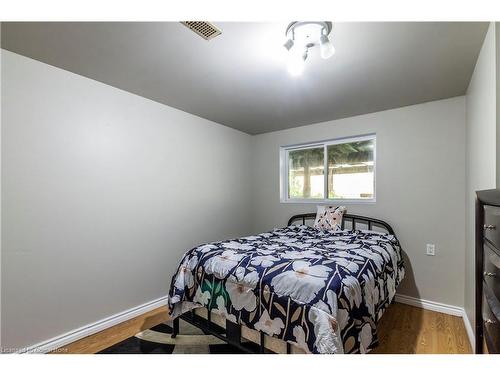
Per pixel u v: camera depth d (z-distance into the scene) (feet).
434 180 8.64
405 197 9.19
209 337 6.75
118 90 7.89
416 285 8.89
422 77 6.95
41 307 6.26
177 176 9.72
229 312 5.43
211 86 7.66
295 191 12.60
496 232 2.87
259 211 13.28
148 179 8.72
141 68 6.63
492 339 2.84
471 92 6.98
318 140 11.40
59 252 6.60
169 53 5.90
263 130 12.73
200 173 10.68
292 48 5.50
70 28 5.02
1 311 5.69
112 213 7.73
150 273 8.74
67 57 6.10
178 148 9.76
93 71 6.79
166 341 6.57
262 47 5.61
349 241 7.88
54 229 6.52
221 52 5.83
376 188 9.84
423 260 8.80
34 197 6.19
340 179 11.16
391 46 5.48
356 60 6.08
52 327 6.41
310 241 7.94
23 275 6.00
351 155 10.87
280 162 12.63
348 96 8.35
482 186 5.65
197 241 10.48
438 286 8.50
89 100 7.21
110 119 7.69
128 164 8.16
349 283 4.61
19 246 5.95
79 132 7.02
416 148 9.00
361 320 4.60
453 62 6.14
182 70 6.70
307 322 4.25
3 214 5.75
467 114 7.75
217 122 11.39
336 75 6.88
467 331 7.03
